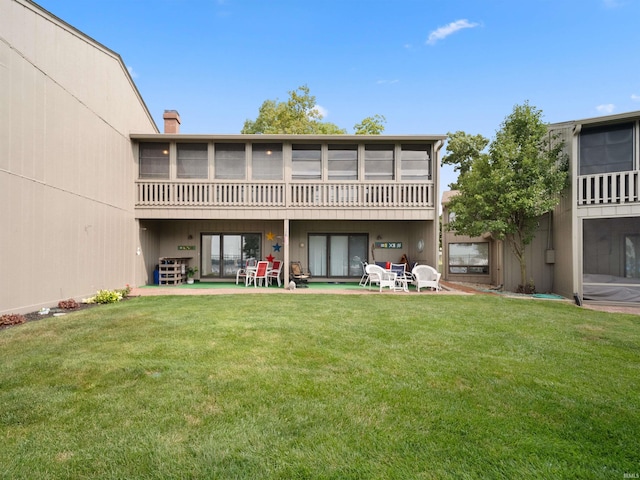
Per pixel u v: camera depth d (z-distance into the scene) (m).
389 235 12.52
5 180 5.71
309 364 3.65
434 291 9.84
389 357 3.89
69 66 7.46
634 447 2.24
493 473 1.98
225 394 2.92
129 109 10.47
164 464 2.02
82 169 7.93
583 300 8.28
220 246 12.38
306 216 10.70
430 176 10.92
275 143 11.02
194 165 10.94
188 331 4.91
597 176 8.27
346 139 10.68
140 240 10.91
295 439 2.28
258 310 6.47
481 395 2.96
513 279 10.51
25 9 6.18
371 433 2.36
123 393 2.95
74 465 2.02
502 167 9.26
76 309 6.82
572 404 2.81
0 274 5.59
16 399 2.83
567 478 1.95
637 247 8.08
